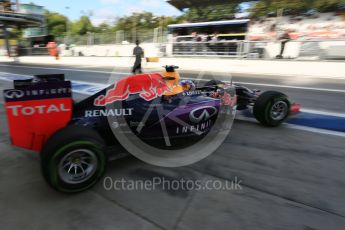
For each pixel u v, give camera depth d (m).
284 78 10.46
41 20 29.66
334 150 3.49
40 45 31.45
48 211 2.32
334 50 12.34
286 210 2.32
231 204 2.40
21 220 2.21
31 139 2.59
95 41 26.02
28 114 2.49
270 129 4.26
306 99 6.48
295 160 3.22
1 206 2.38
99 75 11.66
